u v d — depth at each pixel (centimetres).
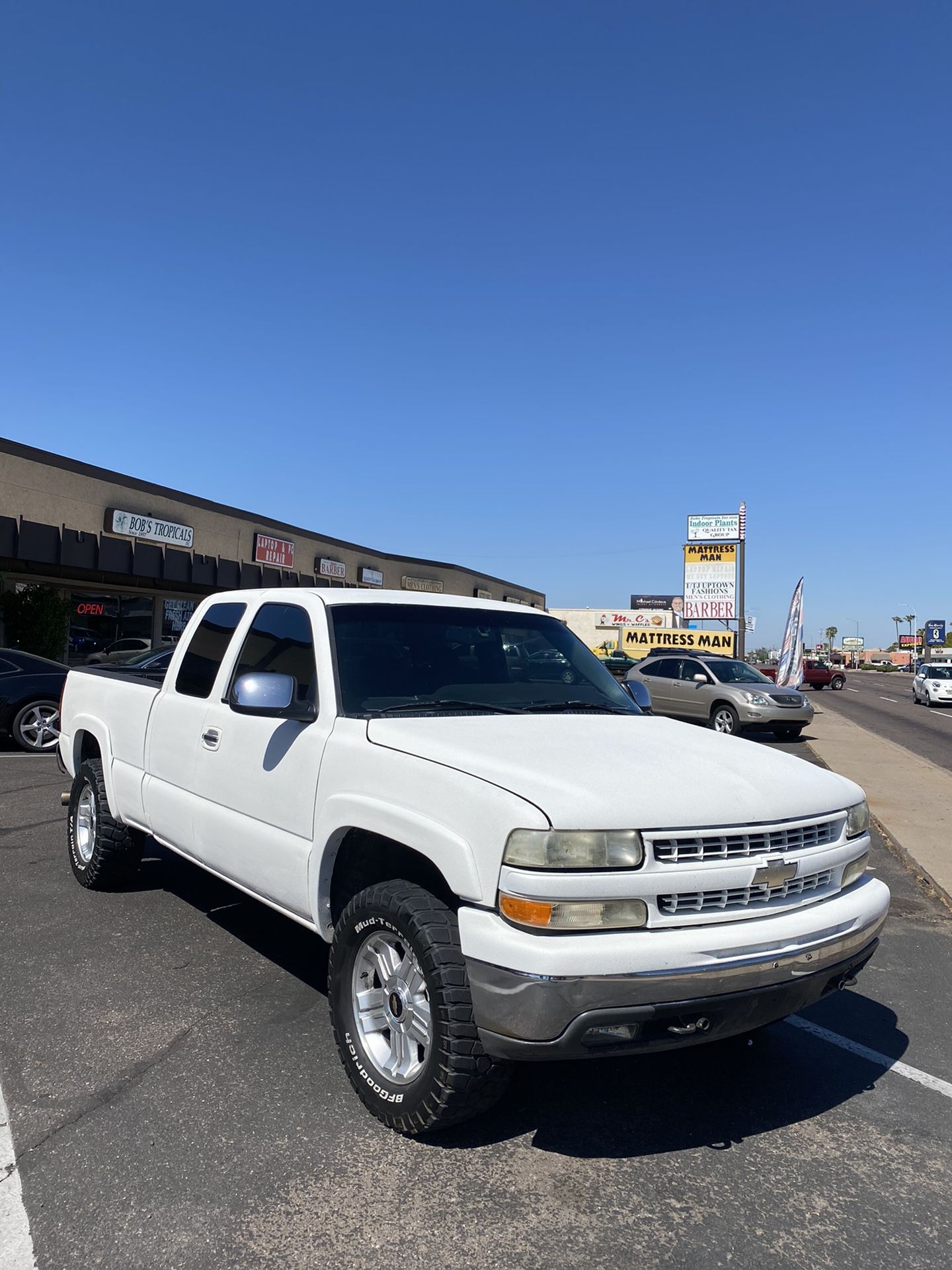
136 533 2267
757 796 317
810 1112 344
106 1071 351
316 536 3241
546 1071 370
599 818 282
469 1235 263
